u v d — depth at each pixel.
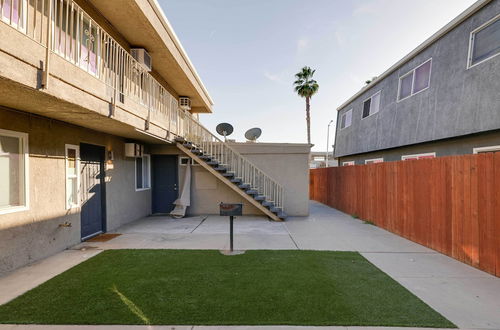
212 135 9.49
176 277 4.21
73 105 4.20
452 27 7.49
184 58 9.30
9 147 4.47
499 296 3.69
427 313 3.22
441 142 8.17
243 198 10.27
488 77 6.30
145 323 2.97
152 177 10.48
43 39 4.38
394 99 10.50
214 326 2.94
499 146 6.28
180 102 12.30
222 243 6.25
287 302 3.46
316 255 5.37
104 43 5.21
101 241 6.42
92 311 3.21
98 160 7.16
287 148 10.20
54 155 5.41
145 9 6.08
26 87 3.27
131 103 6.06
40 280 4.10
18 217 4.55
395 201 7.33
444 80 7.78
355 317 3.12
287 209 10.17
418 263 4.98
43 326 2.91
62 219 5.65
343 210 11.21
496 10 6.21
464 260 5.02
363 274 4.40
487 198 4.55
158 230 7.66
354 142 14.40
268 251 5.61
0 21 2.88
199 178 10.30
